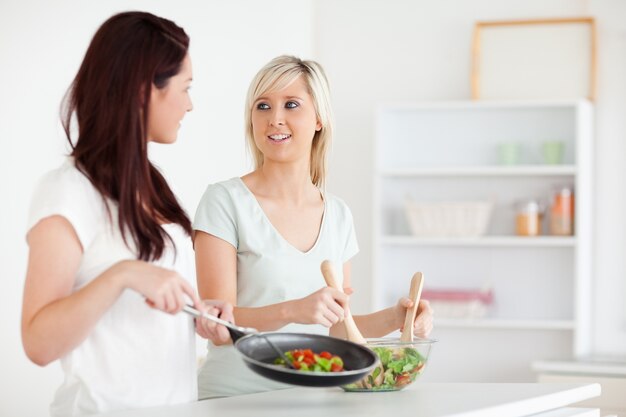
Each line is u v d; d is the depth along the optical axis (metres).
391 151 4.90
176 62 1.83
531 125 4.73
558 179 4.68
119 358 1.80
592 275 4.65
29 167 3.74
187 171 4.27
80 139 1.79
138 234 1.79
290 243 2.42
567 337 4.67
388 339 2.14
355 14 5.03
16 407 3.67
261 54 4.67
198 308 1.73
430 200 4.86
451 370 4.81
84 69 1.80
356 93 5.02
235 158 4.52
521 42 4.72
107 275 1.65
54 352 1.66
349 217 2.59
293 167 2.44
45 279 1.69
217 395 2.32
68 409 1.79
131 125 1.77
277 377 1.70
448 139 4.84
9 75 3.71
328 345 1.86
